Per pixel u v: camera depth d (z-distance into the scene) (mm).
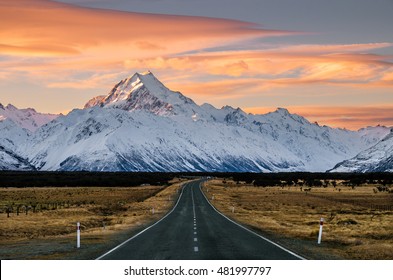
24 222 58062
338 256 29359
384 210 88750
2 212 75438
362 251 32094
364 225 55312
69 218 65125
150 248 31938
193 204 98000
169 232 43938
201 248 31969
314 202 115875
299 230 47969
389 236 43344
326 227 52562
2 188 184875
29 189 175750
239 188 192625
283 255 28891
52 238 40781
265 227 51219
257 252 30078
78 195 136375
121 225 53344
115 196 131125
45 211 77125
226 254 29062
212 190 165625
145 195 135375
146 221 58688
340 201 120688
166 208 86250
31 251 31875
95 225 58281
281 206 98375
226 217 66438
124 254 29062
